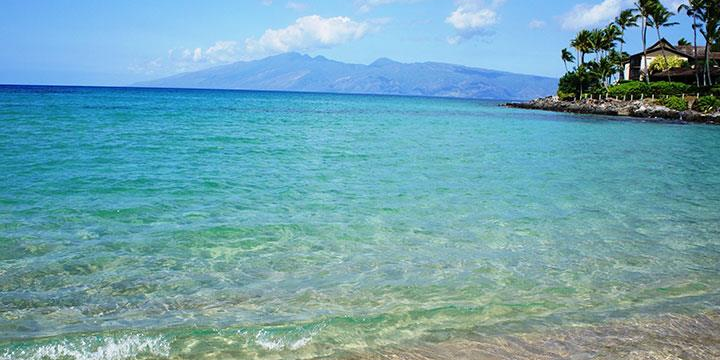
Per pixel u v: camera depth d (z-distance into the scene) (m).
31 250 8.74
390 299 7.10
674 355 5.68
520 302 7.09
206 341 5.77
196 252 8.91
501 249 9.52
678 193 15.97
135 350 5.54
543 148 28.62
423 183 16.31
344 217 11.58
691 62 83.25
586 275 8.26
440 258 8.91
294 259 8.67
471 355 5.57
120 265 8.18
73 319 6.29
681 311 6.89
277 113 63.31
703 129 48.34
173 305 6.77
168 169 17.36
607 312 6.82
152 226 10.43
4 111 44.94
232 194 13.73
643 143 33.53
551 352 5.67
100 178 15.27
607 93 84.44
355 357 5.50
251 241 9.61
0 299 6.79
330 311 6.67
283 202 12.96
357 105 108.00
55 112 46.28
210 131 32.84
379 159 21.98
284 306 6.80
